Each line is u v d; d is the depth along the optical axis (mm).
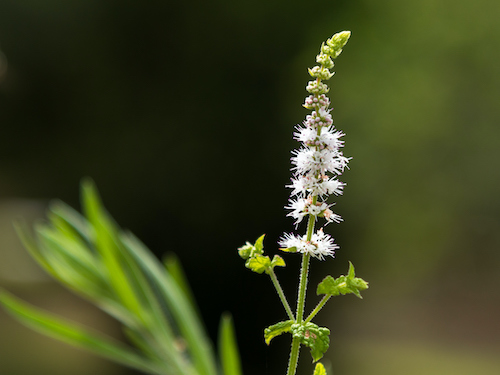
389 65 2078
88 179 2131
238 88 1981
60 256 479
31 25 2230
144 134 2062
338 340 2039
